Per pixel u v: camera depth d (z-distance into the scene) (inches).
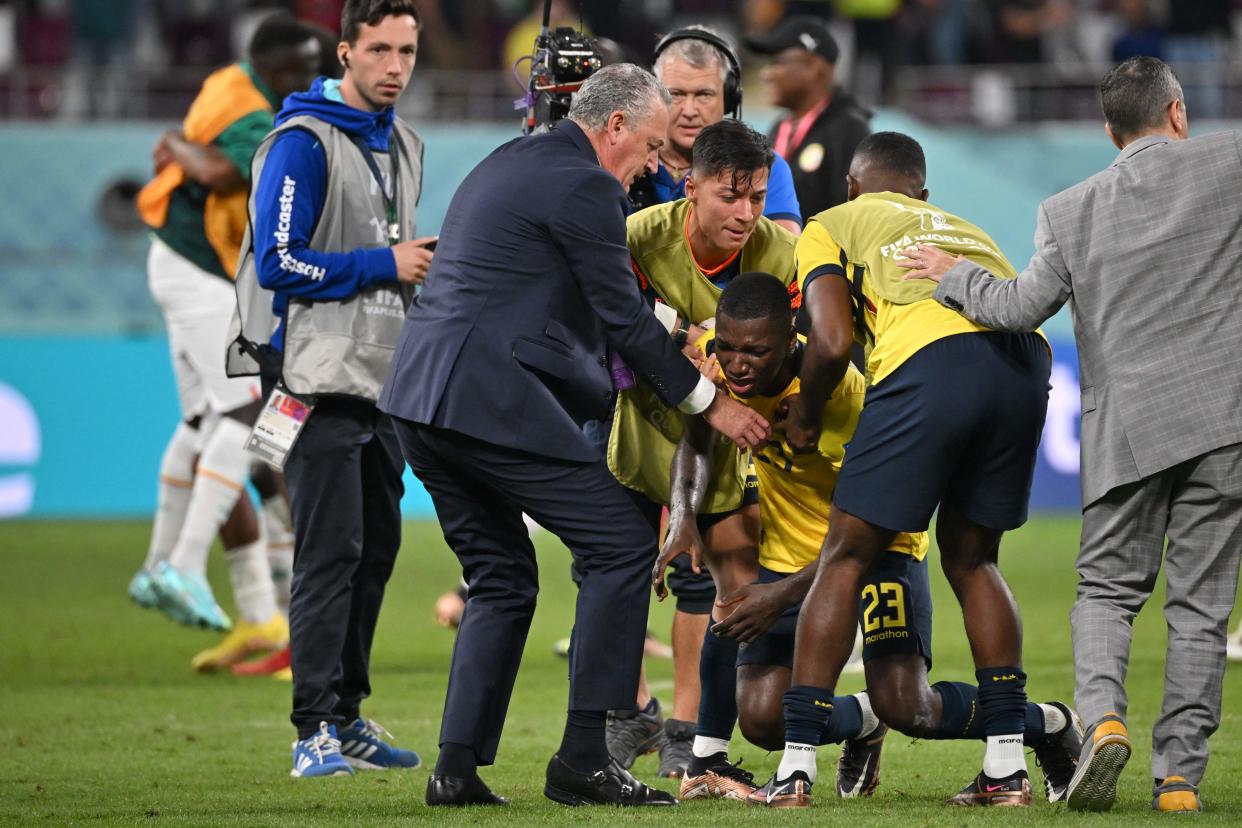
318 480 731.4
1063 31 2432.3
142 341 2105.1
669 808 605.3
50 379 2079.2
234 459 1107.9
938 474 586.6
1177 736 600.4
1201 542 597.0
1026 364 593.0
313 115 751.1
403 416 608.7
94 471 2087.8
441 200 2160.4
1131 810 594.9
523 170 610.9
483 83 2214.6
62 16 2458.2
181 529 1209.4
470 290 606.9
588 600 613.6
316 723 733.9
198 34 2426.2
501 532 633.6
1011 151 2185.0
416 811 604.4
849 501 592.1
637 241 673.0
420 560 1781.5
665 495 667.4
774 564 657.0
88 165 2150.6
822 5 2332.7
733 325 597.0
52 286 2154.3
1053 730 632.4
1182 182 588.4
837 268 616.1
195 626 1135.0
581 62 730.8
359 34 751.1
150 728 879.1
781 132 1066.1
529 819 573.9
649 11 2450.8
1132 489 595.5
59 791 688.4
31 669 1107.3
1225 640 603.2
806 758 600.4
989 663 608.7
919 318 593.3
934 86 2271.2
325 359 726.5
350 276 731.4
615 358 657.0
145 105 2215.8
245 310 755.4
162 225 1110.4
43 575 1598.2
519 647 634.2
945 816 569.9
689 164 800.9
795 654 601.0
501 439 597.9
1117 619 599.5
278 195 731.4
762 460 647.1
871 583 632.4
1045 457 2165.4
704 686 658.2
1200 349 584.4
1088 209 596.4
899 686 618.2
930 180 2185.0
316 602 732.7
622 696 613.3
